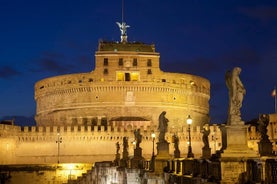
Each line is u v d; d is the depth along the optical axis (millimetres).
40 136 112375
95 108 132750
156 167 35031
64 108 137125
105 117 131750
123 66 134000
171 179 26828
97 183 65500
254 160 19797
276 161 17781
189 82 140500
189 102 140250
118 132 114125
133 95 132625
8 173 87562
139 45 141875
